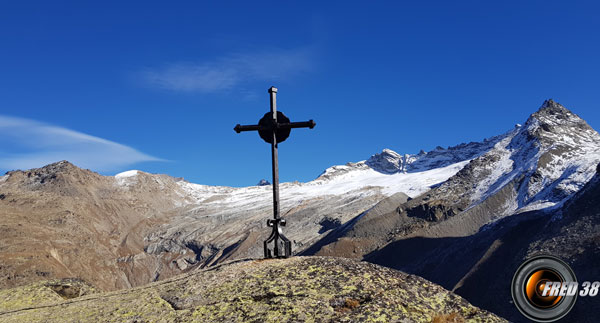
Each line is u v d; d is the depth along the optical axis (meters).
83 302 12.26
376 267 11.88
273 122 13.21
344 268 11.73
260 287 11.09
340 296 10.52
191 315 10.38
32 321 11.12
